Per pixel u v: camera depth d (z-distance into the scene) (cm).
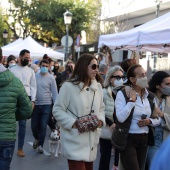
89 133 462
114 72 601
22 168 731
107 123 588
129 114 476
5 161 463
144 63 2069
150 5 1880
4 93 460
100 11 2805
